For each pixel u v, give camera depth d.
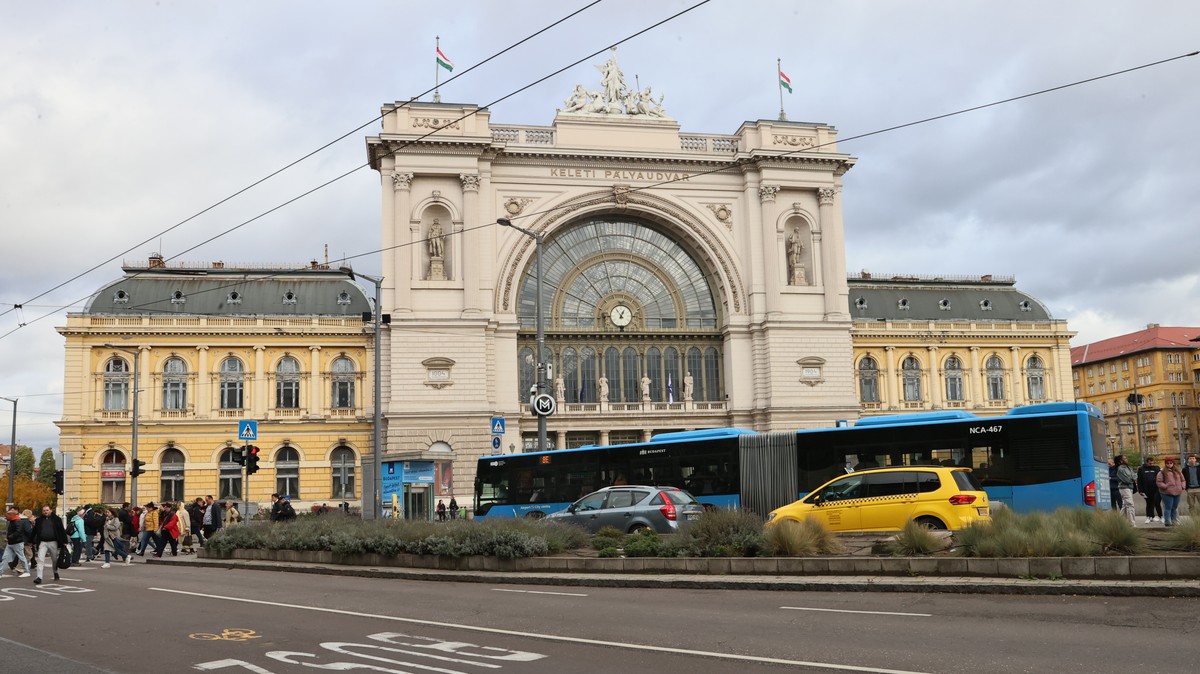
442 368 67.50
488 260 69.56
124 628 17.75
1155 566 17.78
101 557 43.94
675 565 23.36
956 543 21.52
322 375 73.38
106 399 71.00
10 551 31.89
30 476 151.75
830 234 74.25
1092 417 34.06
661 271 75.12
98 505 61.25
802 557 22.19
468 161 69.25
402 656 13.88
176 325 71.81
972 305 89.44
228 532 36.84
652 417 72.56
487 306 69.06
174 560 37.41
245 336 72.56
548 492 43.28
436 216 69.81
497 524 27.55
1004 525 21.17
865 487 27.34
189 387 71.81
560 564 25.16
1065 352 87.12
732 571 22.59
